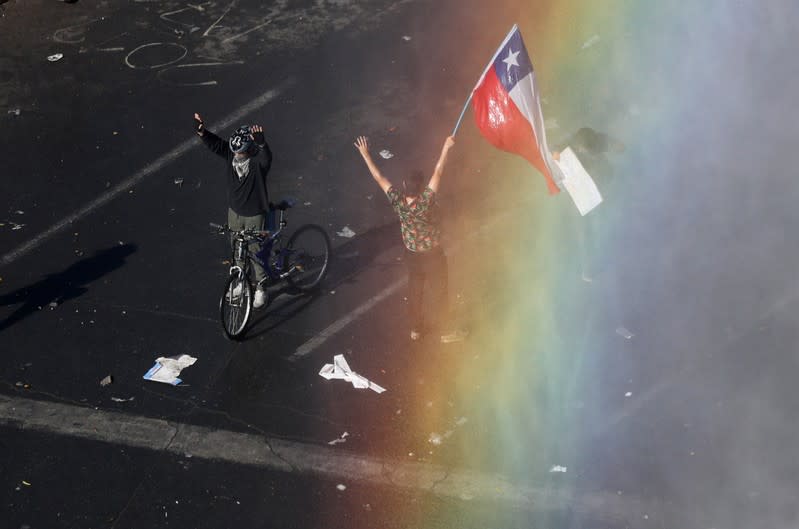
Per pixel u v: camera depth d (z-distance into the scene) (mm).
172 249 38156
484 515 26250
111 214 40406
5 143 45562
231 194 32531
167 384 31375
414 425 29438
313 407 30281
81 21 55844
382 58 52000
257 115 47375
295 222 39531
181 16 56312
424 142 44906
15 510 26953
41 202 41312
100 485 27703
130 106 48344
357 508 26609
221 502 27000
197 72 51094
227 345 33062
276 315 34438
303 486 27406
